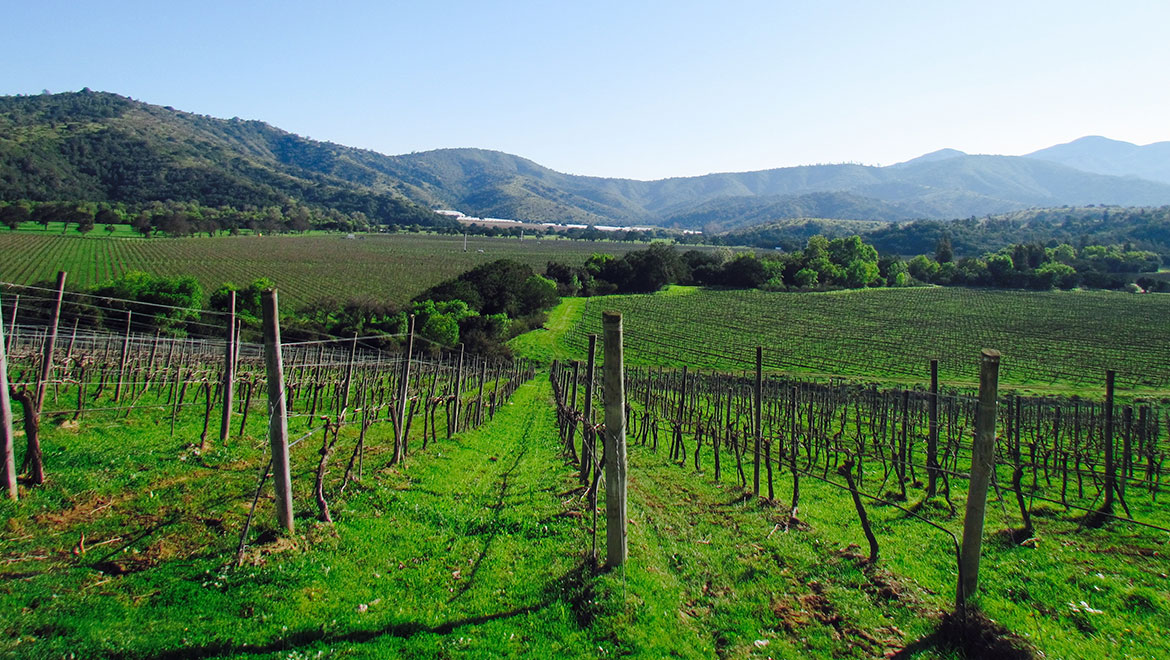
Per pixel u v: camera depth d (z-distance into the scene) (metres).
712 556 11.67
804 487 19.33
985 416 8.57
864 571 10.84
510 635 8.09
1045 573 11.30
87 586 8.30
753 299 122.19
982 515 8.65
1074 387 63.69
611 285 129.75
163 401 23.81
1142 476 22.84
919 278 152.88
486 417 34.47
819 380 63.88
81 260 98.12
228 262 117.81
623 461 9.84
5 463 10.50
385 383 38.09
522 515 13.19
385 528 11.65
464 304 81.12
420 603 8.91
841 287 138.38
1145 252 161.50
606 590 8.99
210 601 8.30
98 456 13.83
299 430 21.80
